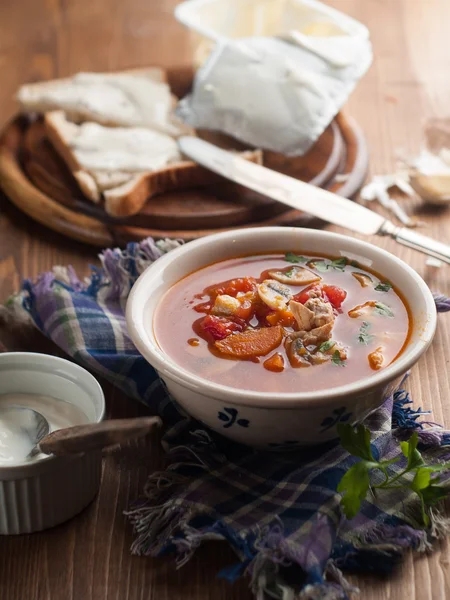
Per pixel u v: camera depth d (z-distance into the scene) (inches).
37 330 28.7
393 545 22.1
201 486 23.1
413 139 38.3
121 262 28.6
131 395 25.8
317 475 23.0
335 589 21.0
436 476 23.5
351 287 25.3
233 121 35.5
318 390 22.4
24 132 37.6
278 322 23.9
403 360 22.5
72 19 48.8
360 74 36.2
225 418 22.6
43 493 22.4
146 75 39.3
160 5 50.4
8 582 21.9
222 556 22.5
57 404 24.3
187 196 33.5
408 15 49.1
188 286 25.5
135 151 34.4
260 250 26.5
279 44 36.5
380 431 24.1
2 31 47.4
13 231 33.4
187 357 23.4
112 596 21.7
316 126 34.7
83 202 33.2
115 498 23.7
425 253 29.8
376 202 34.6
